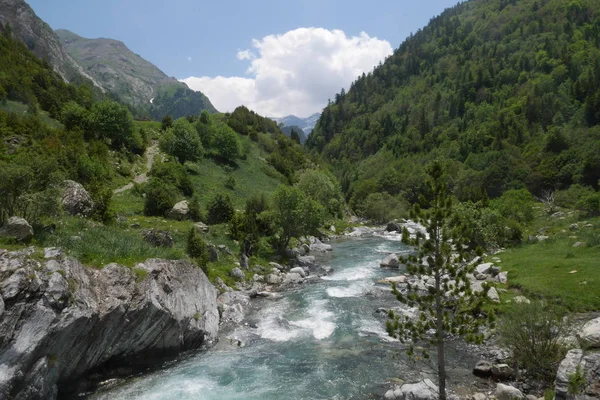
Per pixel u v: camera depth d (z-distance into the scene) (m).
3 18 185.38
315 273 40.22
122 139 75.44
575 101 132.62
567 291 25.14
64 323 14.77
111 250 20.69
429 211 14.79
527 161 111.88
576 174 91.94
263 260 40.53
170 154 80.44
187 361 20.06
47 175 23.16
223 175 85.38
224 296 28.72
